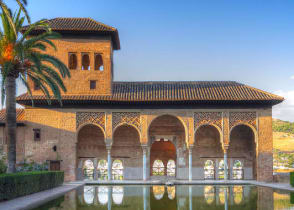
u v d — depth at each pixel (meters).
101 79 23.02
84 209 11.38
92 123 22.34
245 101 22.11
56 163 21.97
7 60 15.23
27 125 22.27
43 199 13.01
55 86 17.39
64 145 22.16
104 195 15.36
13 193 13.10
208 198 14.38
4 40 15.33
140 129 22.39
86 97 22.16
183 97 22.19
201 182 21.25
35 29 21.98
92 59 23.19
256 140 22.45
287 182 21.33
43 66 17.02
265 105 22.66
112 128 22.34
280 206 11.92
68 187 18.11
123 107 22.52
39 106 22.41
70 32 22.95
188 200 13.77
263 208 11.48
